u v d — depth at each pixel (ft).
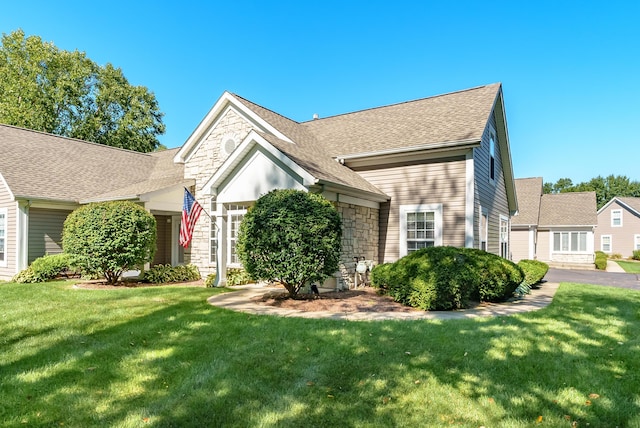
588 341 17.49
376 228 39.24
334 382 13.14
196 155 47.39
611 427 10.52
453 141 34.27
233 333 18.38
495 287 27.37
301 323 19.99
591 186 205.46
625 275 59.31
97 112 103.40
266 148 31.27
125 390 12.62
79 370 14.23
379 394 12.27
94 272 35.60
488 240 41.78
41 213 45.80
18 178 44.52
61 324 20.61
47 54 90.84
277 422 10.64
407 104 49.19
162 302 26.68
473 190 34.71
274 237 24.90
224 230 36.27
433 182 36.88
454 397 12.08
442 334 18.12
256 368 14.25
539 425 10.51
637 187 197.57
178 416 10.96
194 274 43.42
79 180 51.06
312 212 25.44
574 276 57.36
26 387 12.76
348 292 31.32
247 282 37.22
